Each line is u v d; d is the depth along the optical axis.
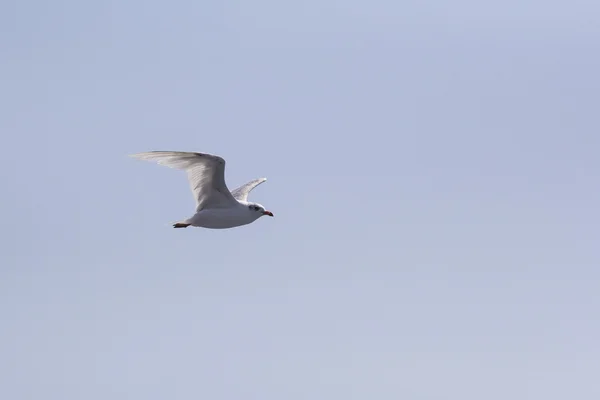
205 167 22.17
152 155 21.59
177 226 23.02
